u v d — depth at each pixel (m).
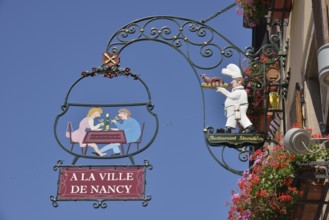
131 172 12.10
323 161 10.63
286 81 13.91
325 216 11.39
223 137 12.52
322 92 11.41
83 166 12.15
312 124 12.71
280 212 11.35
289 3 14.59
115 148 12.44
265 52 13.86
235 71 13.23
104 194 11.95
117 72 13.05
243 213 11.60
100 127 12.59
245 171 11.91
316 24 11.01
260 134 12.53
